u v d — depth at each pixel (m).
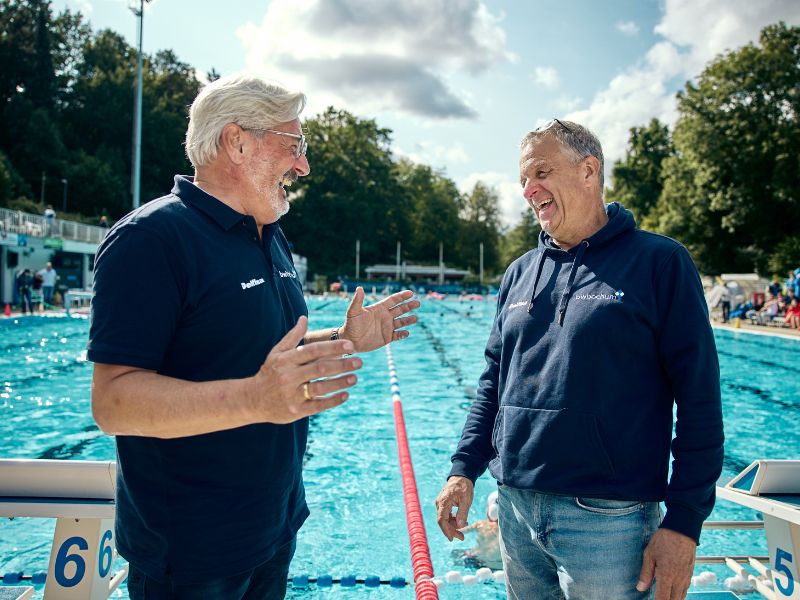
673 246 1.73
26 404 7.30
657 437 1.69
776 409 7.70
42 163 50.66
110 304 1.31
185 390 1.22
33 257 21.08
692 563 1.54
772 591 2.40
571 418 1.69
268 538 1.56
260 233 1.66
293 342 1.21
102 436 5.96
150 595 1.47
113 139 58.41
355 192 69.44
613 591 1.65
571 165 1.80
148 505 1.46
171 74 66.25
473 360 11.81
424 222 81.69
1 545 3.47
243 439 1.48
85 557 2.06
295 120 1.59
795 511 1.83
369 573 3.25
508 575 1.91
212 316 1.43
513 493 1.85
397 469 5.01
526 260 2.08
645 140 51.97
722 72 33.75
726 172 34.56
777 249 30.72
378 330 1.83
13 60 55.56
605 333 1.68
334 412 7.13
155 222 1.39
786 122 32.78
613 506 1.65
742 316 19.73
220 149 1.54
